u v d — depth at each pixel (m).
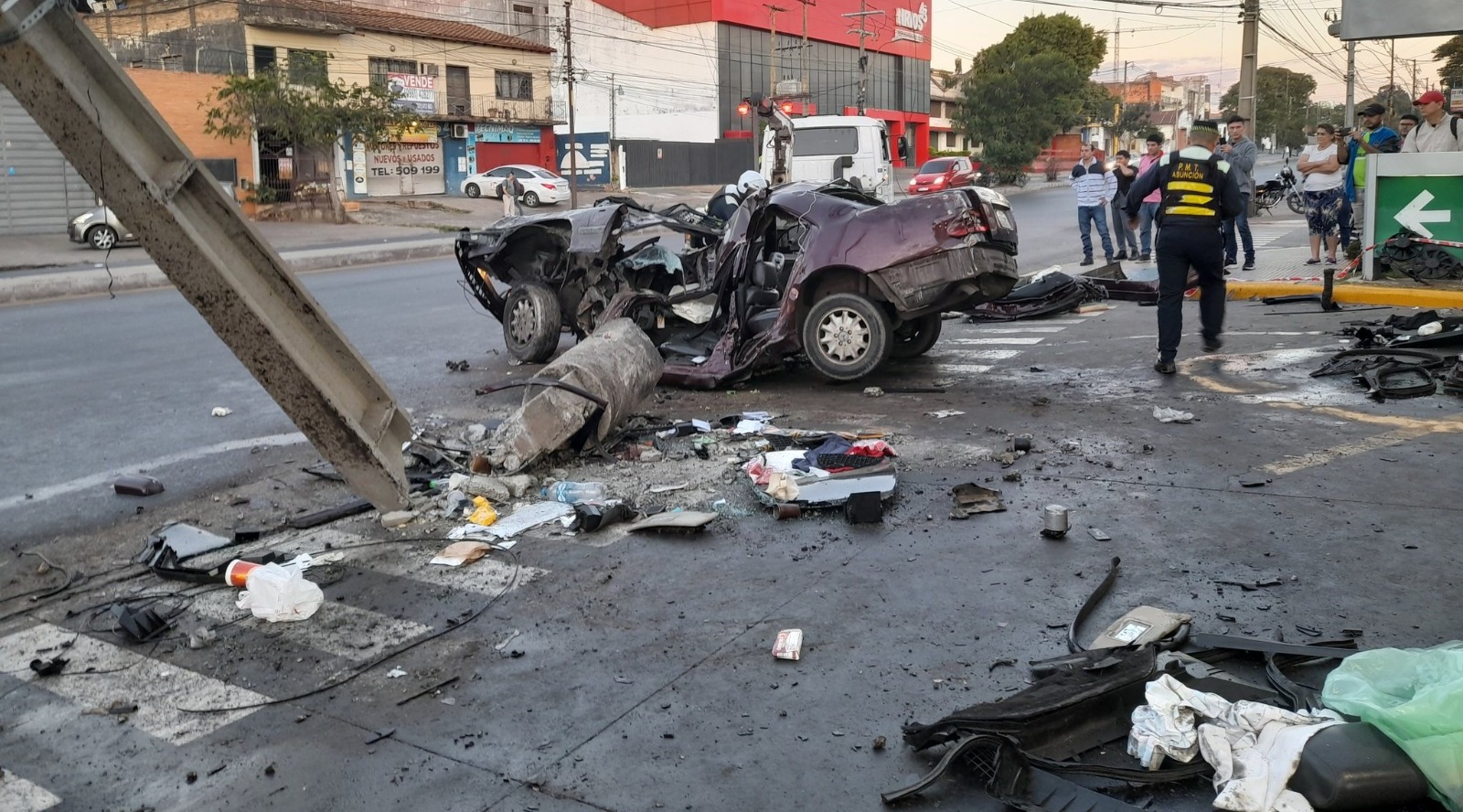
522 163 52.31
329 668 3.88
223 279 3.99
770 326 8.60
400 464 4.95
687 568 4.70
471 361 10.38
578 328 10.03
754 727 3.33
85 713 3.63
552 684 3.68
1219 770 2.85
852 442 6.57
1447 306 10.41
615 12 62.50
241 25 39.34
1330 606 3.98
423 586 4.63
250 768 3.23
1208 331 8.66
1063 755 3.02
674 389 8.70
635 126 63.78
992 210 7.98
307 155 38.28
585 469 6.35
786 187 8.77
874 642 3.88
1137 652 3.38
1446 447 5.85
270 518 5.75
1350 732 2.75
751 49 63.62
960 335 11.11
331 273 20.42
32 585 4.89
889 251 7.89
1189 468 5.77
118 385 9.48
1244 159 13.90
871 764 3.09
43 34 3.56
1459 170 10.95
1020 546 4.76
